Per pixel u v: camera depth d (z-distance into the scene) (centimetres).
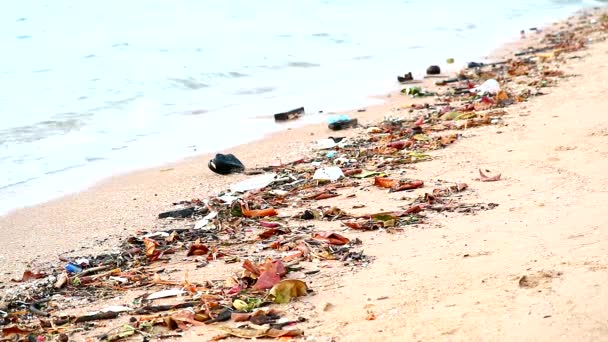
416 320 670
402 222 958
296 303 736
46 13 2850
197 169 1365
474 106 1598
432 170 1195
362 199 1090
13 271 939
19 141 1544
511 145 1283
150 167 1391
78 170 1379
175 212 1120
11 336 727
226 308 739
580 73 1866
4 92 1923
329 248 881
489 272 753
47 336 721
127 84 2023
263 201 1116
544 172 1109
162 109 1814
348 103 1831
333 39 2664
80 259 962
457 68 2214
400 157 1292
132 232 1062
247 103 1869
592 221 859
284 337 660
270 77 2150
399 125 1548
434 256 823
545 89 1711
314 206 1078
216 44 2506
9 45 2430
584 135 1282
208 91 2000
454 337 629
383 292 743
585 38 2516
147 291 827
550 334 609
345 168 1263
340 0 3338
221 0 3192
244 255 911
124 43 2481
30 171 1370
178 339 684
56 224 1112
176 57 2314
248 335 671
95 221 1117
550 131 1338
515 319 643
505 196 1020
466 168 1187
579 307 643
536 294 681
